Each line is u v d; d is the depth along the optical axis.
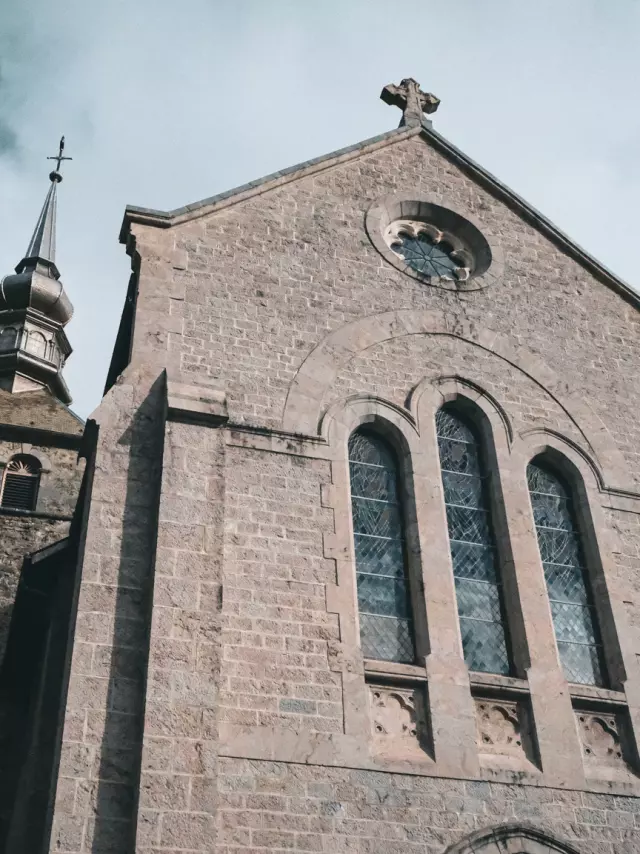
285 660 12.75
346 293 16.97
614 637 14.62
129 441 13.98
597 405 17.16
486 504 15.63
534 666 13.90
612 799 13.06
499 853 12.16
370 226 18.12
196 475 13.56
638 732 13.79
